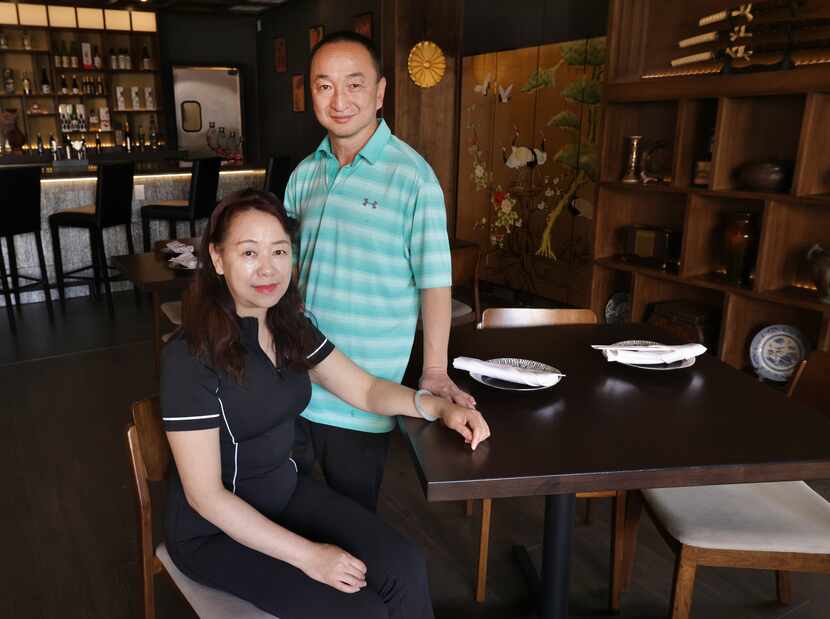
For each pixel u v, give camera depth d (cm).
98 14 773
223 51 860
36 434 317
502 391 169
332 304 172
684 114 329
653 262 370
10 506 258
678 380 179
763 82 292
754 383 177
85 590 211
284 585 131
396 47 531
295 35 769
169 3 762
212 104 866
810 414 157
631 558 207
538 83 494
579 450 137
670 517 166
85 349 436
